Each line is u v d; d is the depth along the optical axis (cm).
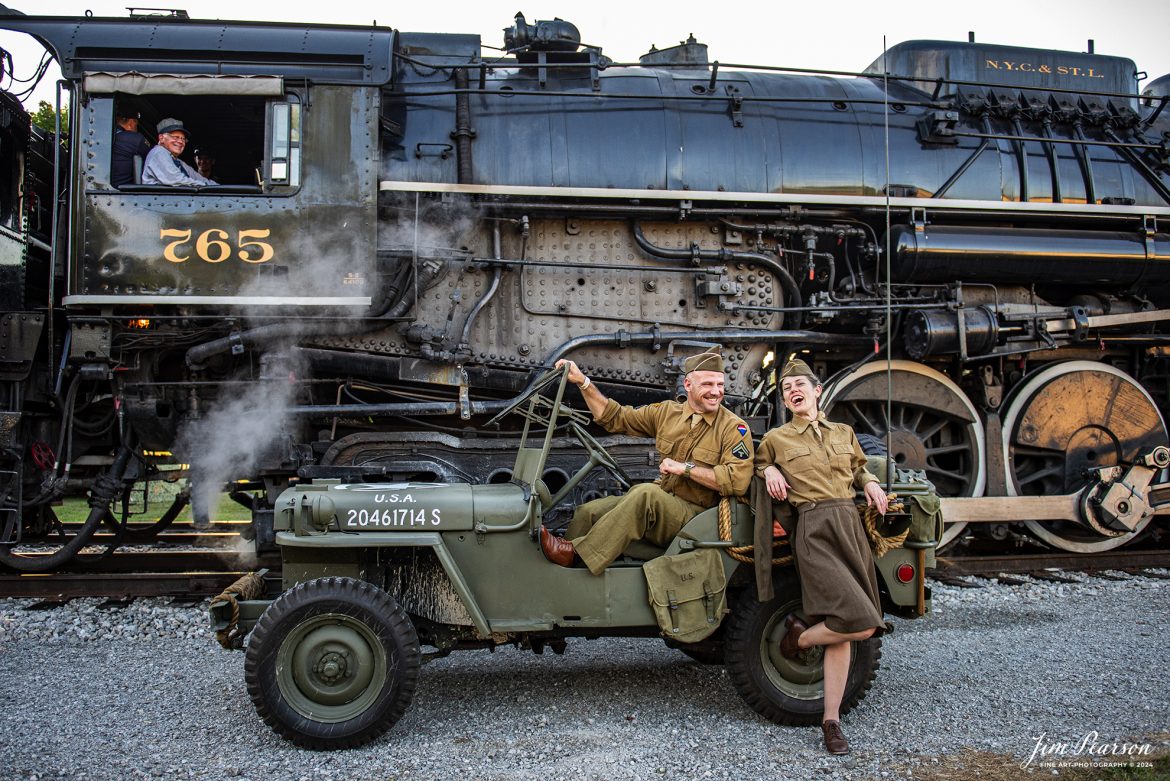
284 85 549
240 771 313
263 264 537
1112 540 723
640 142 616
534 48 639
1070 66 746
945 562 673
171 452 580
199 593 591
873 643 366
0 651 472
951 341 638
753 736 350
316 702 336
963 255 643
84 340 531
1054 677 427
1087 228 698
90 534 573
